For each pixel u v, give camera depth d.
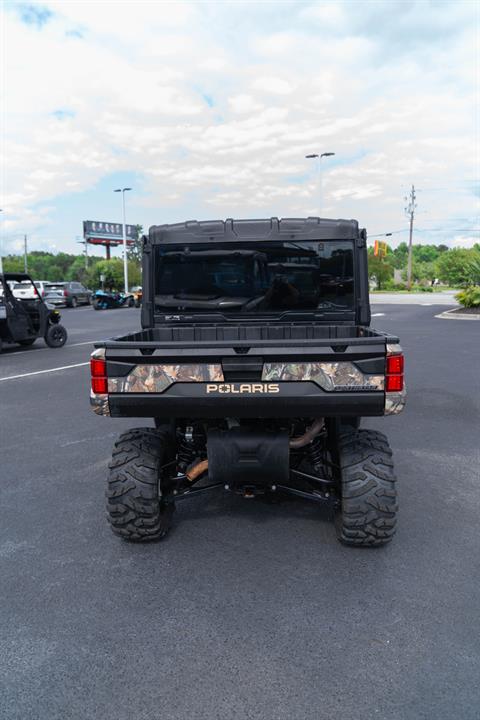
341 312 4.61
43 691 2.37
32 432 6.47
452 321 20.27
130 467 3.51
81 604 3.00
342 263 4.55
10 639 2.71
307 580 3.19
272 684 2.37
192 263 4.62
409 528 3.84
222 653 2.58
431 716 2.18
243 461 3.38
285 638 2.68
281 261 4.57
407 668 2.45
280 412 3.18
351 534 3.43
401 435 6.09
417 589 3.08
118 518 3.53
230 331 4.70
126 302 33.81
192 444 4.00
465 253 81.88
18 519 4.12
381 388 3.09
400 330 16.92
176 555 3.52
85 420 7.00
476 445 5.71
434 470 4.99
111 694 2.34
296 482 4.10
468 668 2.45
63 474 5.07
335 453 3.71
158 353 3.19
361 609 2.90
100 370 3.22
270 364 3.13
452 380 9.05
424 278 103.88
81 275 94.19
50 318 14.62
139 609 2.94
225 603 2.98
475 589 3.07
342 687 2.35
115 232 88.88
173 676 2.44
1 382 9.66
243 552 3.54
